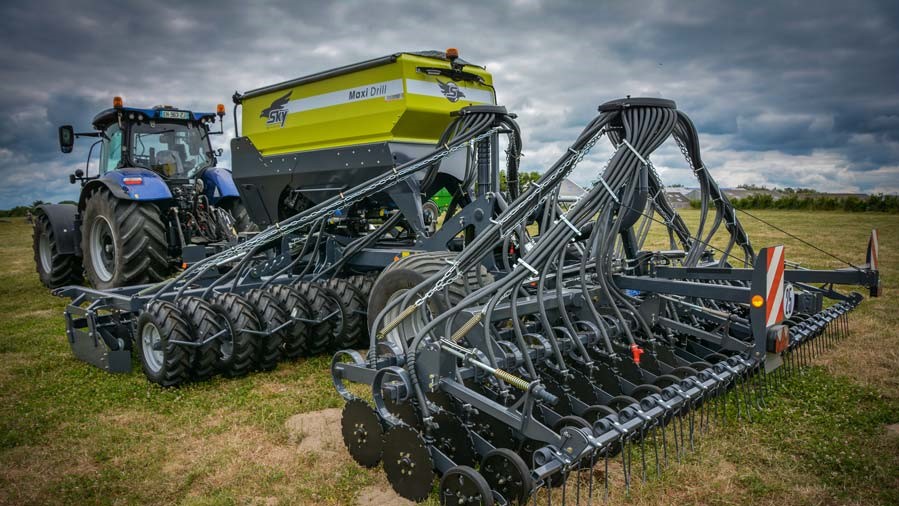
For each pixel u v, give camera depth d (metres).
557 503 3.18
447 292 4.04
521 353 3.67
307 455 3.83
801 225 19.58
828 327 6.38
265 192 6.94
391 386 3.38
